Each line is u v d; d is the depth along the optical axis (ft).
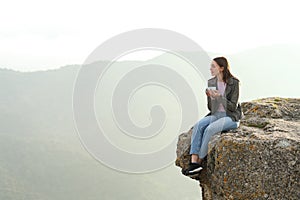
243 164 15.69
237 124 17.66
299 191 14.89
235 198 15.74
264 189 15.23
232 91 16.90
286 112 20.94
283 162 15.14
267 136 16.19
